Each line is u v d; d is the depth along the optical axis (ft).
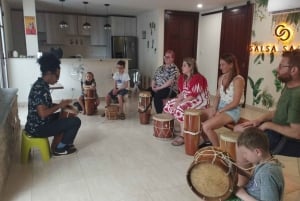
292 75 6.29
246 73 19.26
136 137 12.03
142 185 7.82
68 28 27.04
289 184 8.05
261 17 17.54
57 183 7.87
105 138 11.85
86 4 21.65
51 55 9.06
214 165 4.31
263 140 4.24
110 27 26.91
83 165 9.09
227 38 21.01
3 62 16.78
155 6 21.98
